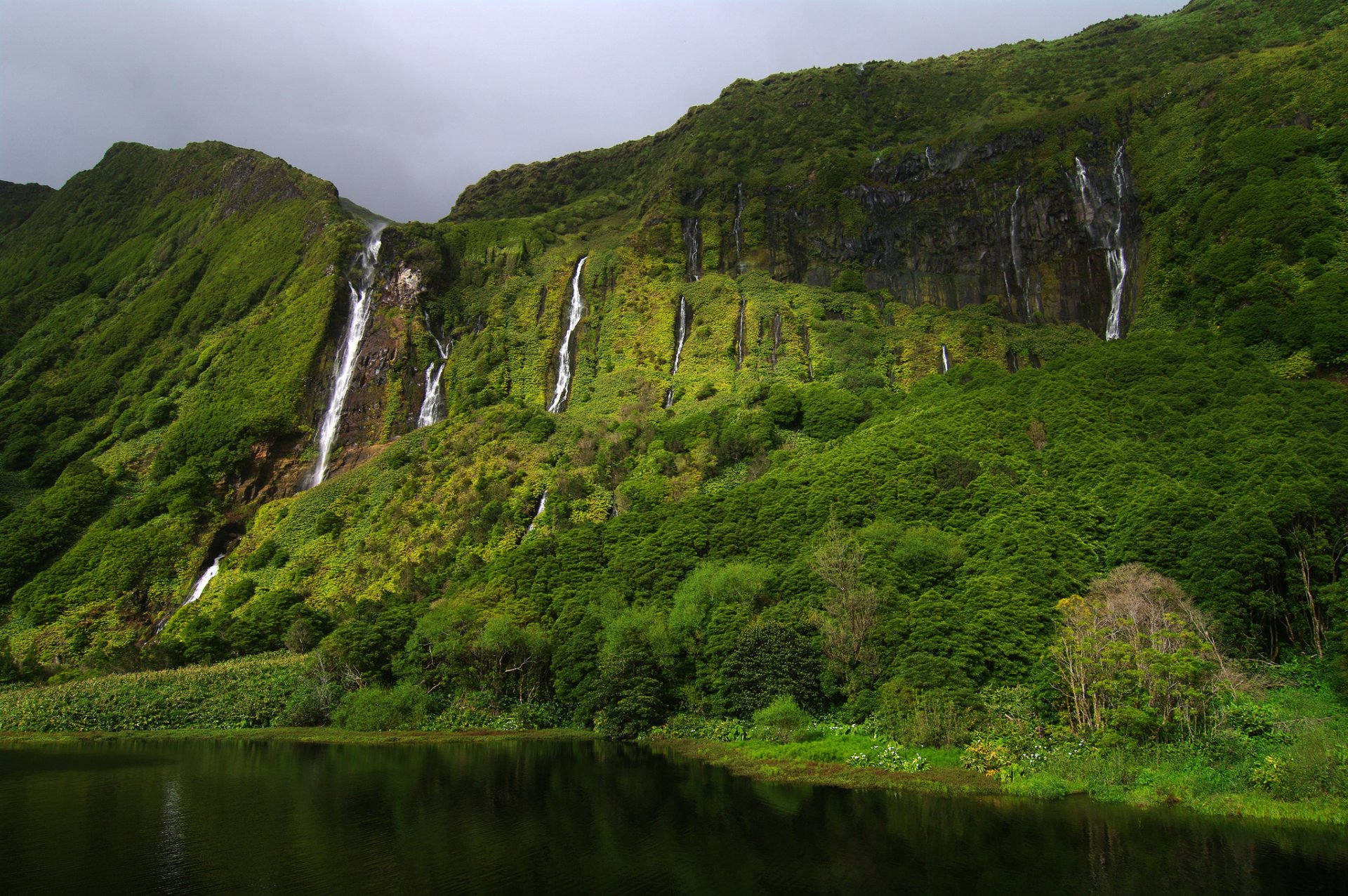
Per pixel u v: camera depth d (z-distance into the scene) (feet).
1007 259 426.51
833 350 361.71
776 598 177.68
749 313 395.75
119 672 222.07
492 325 417.69
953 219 444.55
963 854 88.22
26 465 395.55
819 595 170.91
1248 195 334.24
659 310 416.46
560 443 303.89
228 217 550.36
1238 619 147.23
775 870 83.82
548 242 499.10
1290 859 85.71
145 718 188.14
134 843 92.38
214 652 230.07
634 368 380.58
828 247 453.58
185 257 536.42
